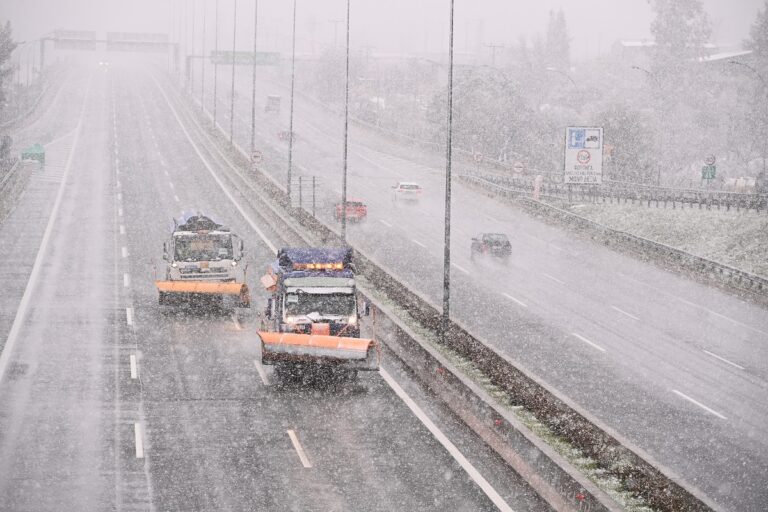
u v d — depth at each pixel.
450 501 24.98
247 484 26.03
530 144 159.00
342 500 24.94
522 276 67.06
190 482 26.11
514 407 31.73
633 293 63.09
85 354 40.59
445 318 41.22
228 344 42.75
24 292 53.75
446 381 35.19
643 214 94.19
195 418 31.97
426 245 78.38
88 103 193.25
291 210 81.00
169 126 159.50
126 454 28.31
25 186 96.88
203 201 91.81
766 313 59.06
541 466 26.20
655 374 41.62
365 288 53.97
